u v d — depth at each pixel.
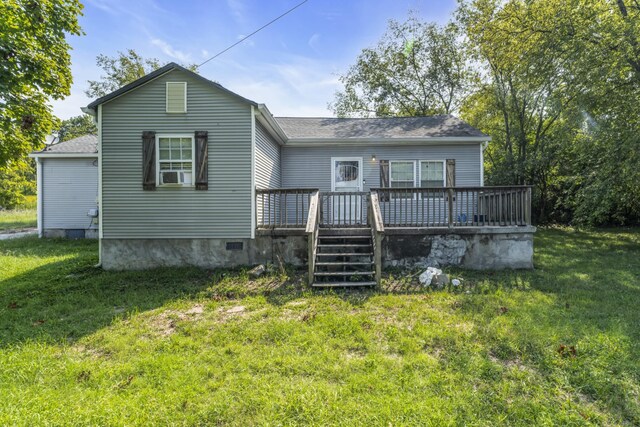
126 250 7.44
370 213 7.34
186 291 5.89
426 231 7.24
